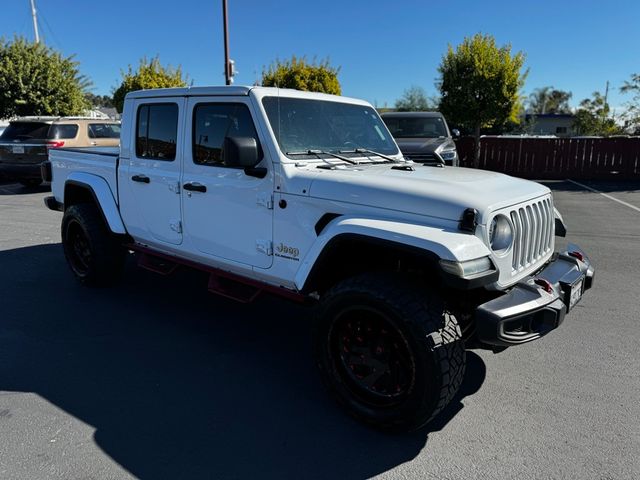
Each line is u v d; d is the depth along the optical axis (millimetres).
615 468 2619
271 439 2881
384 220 2920
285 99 3682
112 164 4828
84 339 4168
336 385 3080
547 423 3025
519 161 17422
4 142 12086
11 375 3562
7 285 5492
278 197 3414
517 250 3041
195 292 5355
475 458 2715
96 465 2639
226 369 3701
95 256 5094
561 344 4090
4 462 2648
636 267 6176
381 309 2744
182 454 2740
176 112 4090
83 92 19188
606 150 16484
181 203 4117
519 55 15695
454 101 16078
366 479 2568
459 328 2752
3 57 17281
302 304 3480
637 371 3656
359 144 4148
